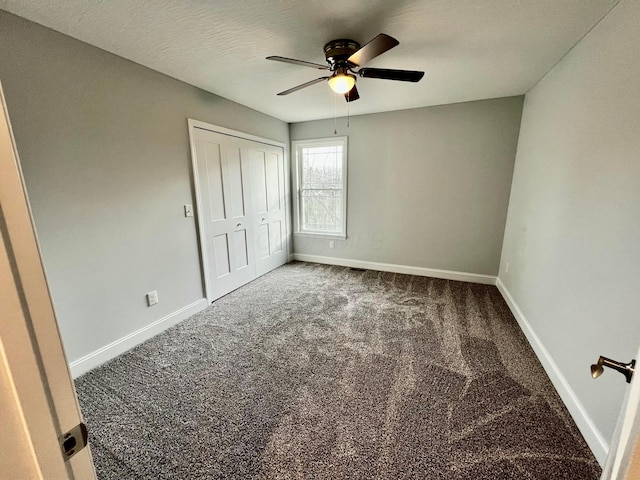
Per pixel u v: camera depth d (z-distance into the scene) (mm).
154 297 2416
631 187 1253
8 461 388
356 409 1584
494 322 2582
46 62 1654
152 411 1586
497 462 1271
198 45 1903
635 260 1190
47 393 409
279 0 1452
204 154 2814
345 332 2430
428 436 1405
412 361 2018
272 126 3910
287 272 4082
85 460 468
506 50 1999
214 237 3035
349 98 2400
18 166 370
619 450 534
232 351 2164
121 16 1564
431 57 2129
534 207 2432
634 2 1304
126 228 2162
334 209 4359
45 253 1733
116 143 2049
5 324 363
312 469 1250
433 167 3588
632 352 1165
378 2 1481
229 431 1450
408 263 3986
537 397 1664
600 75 1557
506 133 3174
